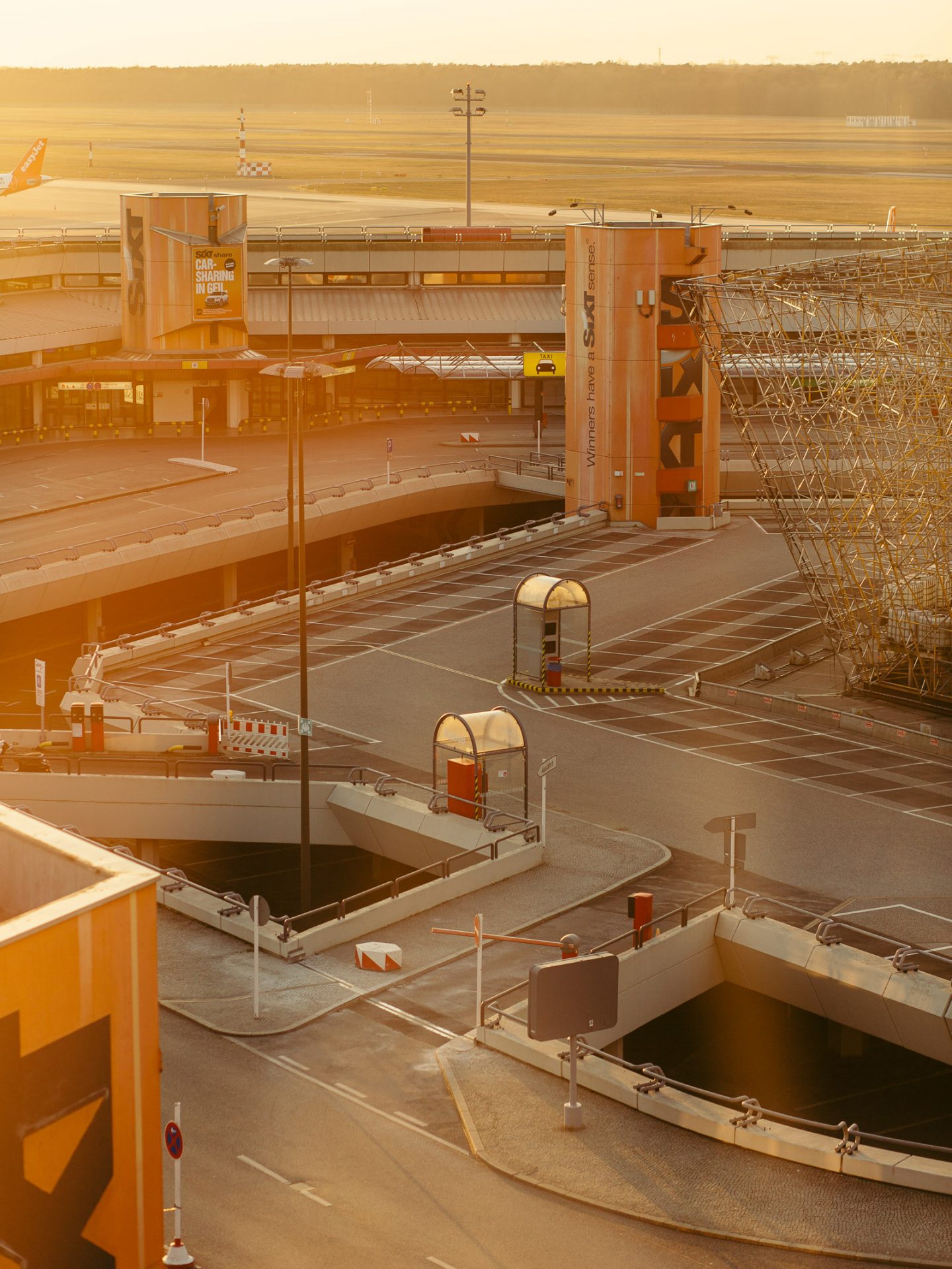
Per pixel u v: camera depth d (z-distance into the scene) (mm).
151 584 92062
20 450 111625
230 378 120875
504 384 130750
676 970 43219
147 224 117500
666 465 94188
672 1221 31391
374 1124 35219
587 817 53875
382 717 64250
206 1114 35562
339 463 107438
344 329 126562
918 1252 30469
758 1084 44625
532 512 111438
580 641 74938
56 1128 23062
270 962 43656
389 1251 30312
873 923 45500
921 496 65562
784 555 88562
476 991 41812
